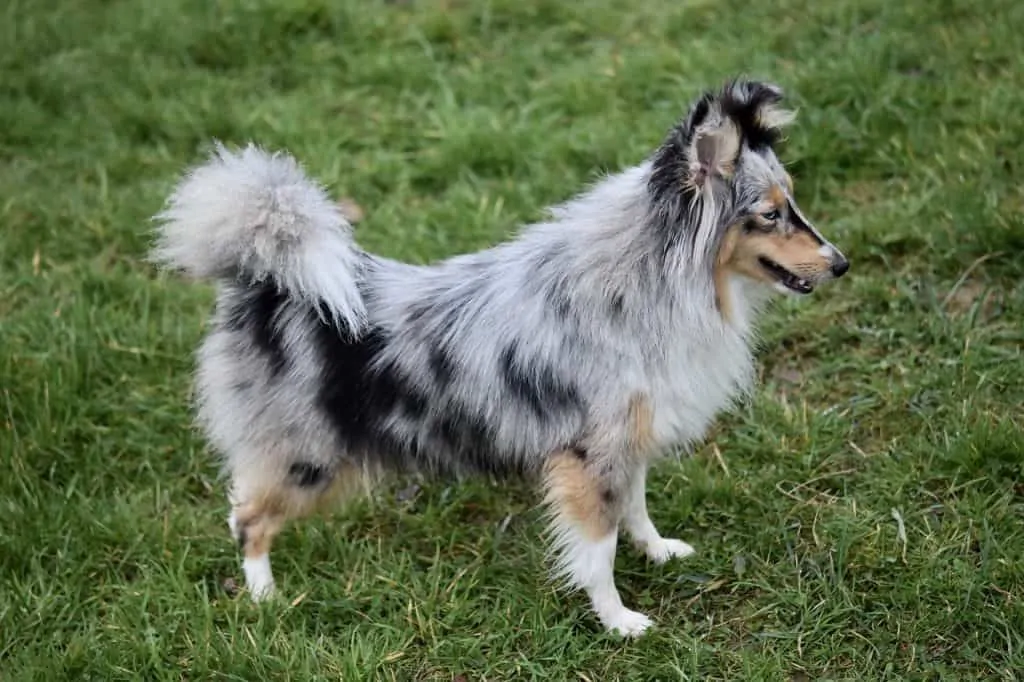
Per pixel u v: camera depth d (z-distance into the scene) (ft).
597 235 14.67
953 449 17.22
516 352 14.96
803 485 17.67
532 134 25.41
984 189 21.88
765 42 27.04
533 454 15.34
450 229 23.32
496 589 16.70
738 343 15.49
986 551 15.75
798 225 14.52
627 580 16.88
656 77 26.71
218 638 15.80
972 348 19.16
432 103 27.63
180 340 21.07
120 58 29.07
